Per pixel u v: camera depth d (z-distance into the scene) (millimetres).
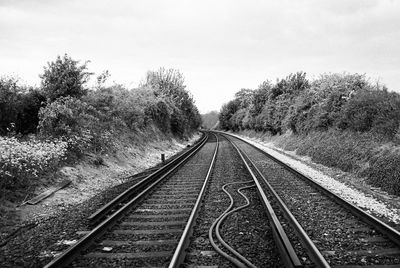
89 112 17531
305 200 9898
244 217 8227
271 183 12633
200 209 8969
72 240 6875
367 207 9133
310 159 20734
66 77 15805
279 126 35469
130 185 13055
